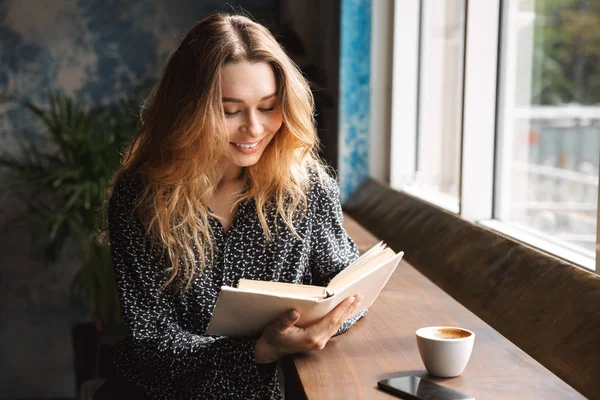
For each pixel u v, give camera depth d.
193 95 1.50
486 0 2.38
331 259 1.71
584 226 2.22
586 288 1.55
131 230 1.60
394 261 1.51
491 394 1.22
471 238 2.24
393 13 3.43
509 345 1.46
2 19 4.25
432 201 2.87
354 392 1.24
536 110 2.42
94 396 1.66
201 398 1.48
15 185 3.92
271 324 1.39
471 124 2.41
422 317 1.67
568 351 1.46
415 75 3.43
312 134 1.59
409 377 1.28
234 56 1.48
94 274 3.64
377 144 3.54
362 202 3.44
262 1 4.39
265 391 1.51
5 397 4.45
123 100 4.27
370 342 1.51
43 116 3.78
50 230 3.89
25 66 4.29
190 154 1.53
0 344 4.41
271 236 1.63
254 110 1.51
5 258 4.32
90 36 4.32
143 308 1.59
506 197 2.43
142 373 1.59
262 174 1.62
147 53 4.37
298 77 1.58
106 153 3.55
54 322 4.42
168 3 4.36
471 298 1.99
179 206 1.57
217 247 1.62
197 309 1.61
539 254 1.84
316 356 1.43
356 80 3.48
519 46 2.39
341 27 3.44
